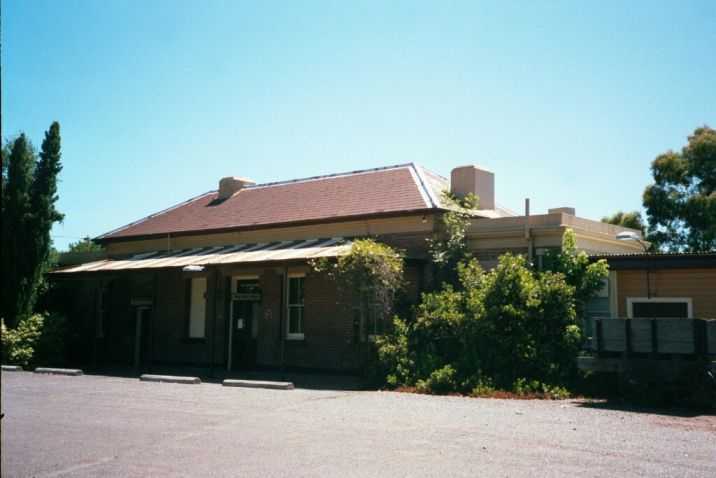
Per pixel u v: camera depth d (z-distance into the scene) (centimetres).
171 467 757
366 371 1752
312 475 717
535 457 809
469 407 1266
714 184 3334
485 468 750
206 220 2583
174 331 2480
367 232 2064
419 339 1725
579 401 1366
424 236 1945
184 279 2483
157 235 2631
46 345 2416
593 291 1638
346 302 1894
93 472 735
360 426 1035
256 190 2733
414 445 880
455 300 1695
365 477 707
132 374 2084
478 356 1597
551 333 1573
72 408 1248
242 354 2273
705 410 1225
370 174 2406
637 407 1275
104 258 2817
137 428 1019
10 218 2505
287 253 1948
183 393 1505
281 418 1120
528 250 1792
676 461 794
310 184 2553
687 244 3328
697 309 1570
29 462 786
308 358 2073
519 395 1434
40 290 2688
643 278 1647
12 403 1323
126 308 2662
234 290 2334
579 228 1836
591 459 801
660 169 3434
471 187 2150
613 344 1349
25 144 2592
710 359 1266
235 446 876
